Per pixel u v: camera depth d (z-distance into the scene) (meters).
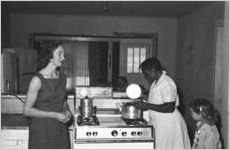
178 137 2.68
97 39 6.39
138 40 6.47
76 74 6.37
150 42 6.49
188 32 5.75
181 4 4.88
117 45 6.44
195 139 2.40
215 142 2.35
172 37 6.53
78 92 2.89
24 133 2.54
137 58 6.48
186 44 5.86
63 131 2.35
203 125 2.38
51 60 2.25
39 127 2.24
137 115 2.56
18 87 3.34
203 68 4.91
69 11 5.87
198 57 5.17
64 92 2.37
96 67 6.42
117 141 2.39
